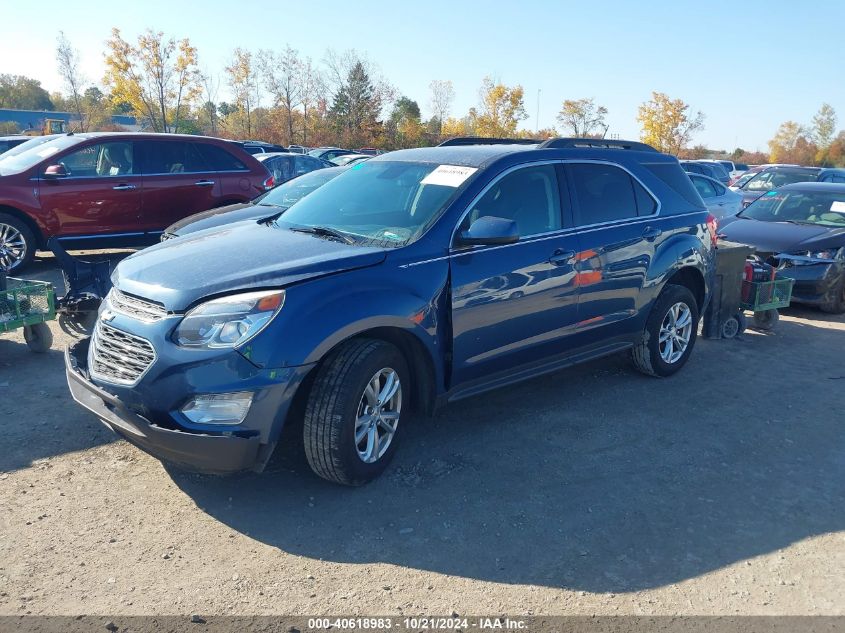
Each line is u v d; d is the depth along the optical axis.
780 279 7.60
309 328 3.53
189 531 3.51
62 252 6.05
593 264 5.03
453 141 5.70
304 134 47.88
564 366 5.10
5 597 2.97
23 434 4.48
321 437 3.69
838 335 7.83
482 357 4.43
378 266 3.90
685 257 5.75
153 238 10.06
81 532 3.46
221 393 3.39
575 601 3.08
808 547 3.56
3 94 84.12
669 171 6.01
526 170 4.80
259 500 3.82
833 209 9.67
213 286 3.55
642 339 5.72
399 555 3.38
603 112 62.31
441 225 4.23
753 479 4.27
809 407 5.49
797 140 81.56
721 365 6.51
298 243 4.15
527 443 4.64
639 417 5.15
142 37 39.31
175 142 10.11
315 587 3.12
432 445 4.57
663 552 3.47
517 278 4.51
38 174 9.14
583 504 3.89
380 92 50.34
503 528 3.63
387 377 3.95
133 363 3.57
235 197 10.52
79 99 44.00
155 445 3.44
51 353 6.14
